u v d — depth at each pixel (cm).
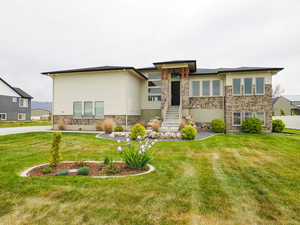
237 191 382
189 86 1778
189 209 306
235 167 563
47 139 1112
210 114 1723
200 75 1730
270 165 589
